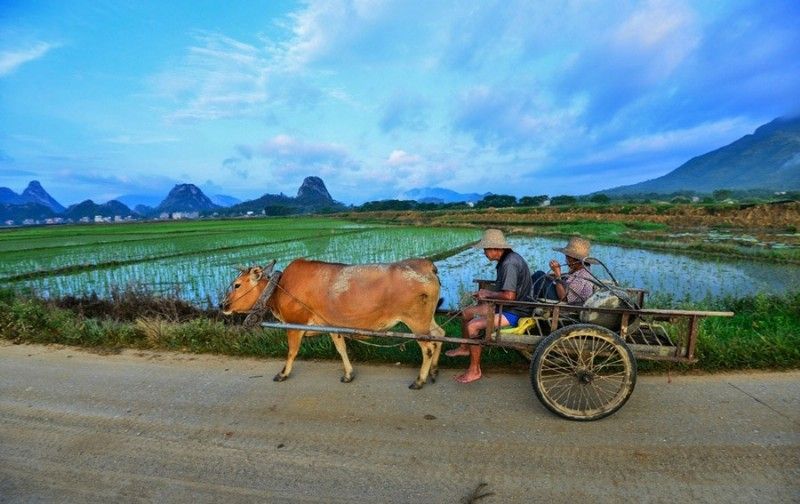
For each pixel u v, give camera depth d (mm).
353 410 4188
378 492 3029
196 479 3232
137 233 37719
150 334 6359
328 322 4816
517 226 37594
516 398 4348
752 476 3078
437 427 3840
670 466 3207
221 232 36750
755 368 4820
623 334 4039
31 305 7496
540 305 4070
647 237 24203
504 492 2990
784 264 15008
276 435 3791
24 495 3105
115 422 4086
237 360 5672
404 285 4582
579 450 3436
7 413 4301
